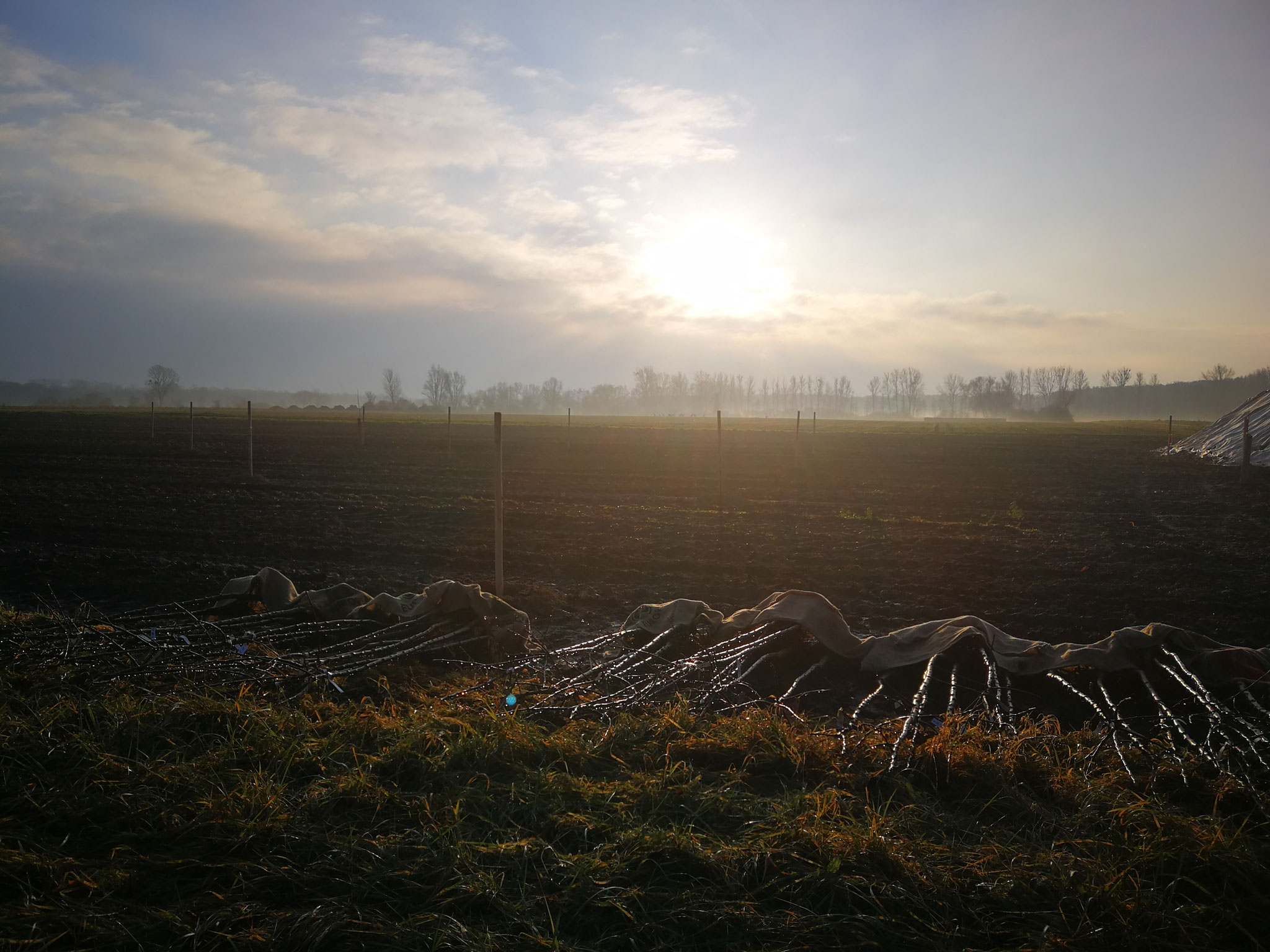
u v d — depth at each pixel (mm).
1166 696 7375
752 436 49938
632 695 7043
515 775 5262
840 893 4055
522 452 34906
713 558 13961
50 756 5043
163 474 25094
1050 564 13523
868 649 8250
